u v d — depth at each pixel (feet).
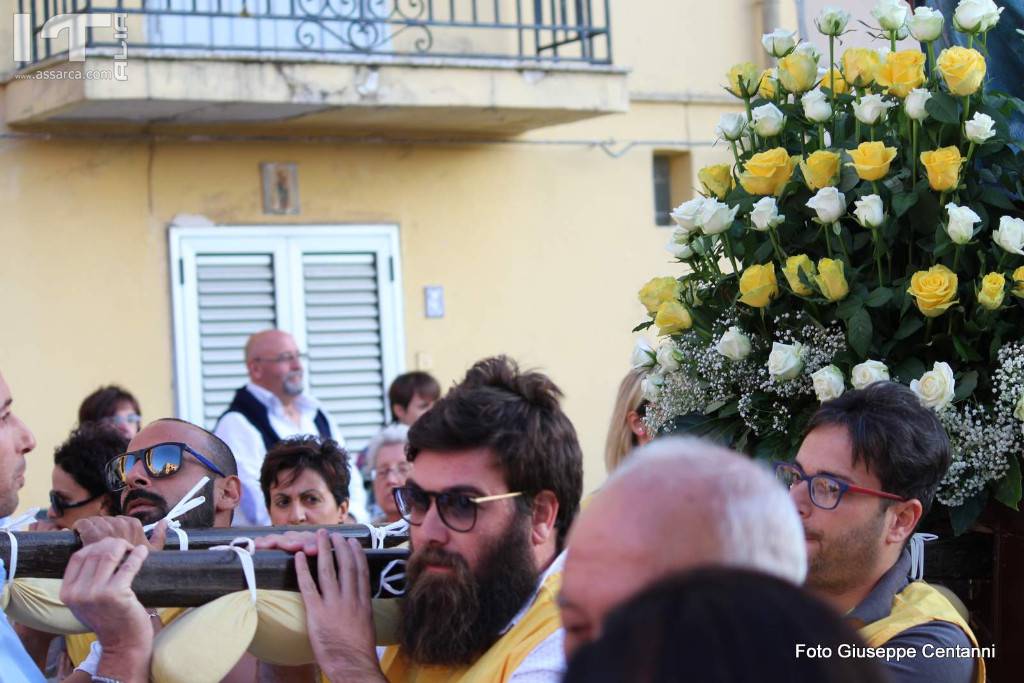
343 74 23.34
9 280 23.54
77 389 23.95
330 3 25.34
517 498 7.13
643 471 4.32
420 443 7.21
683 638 3.29
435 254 26.58
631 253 28.04
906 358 8.59
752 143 9.61
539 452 7.17
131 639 6.89
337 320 25.89
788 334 8.79
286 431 20.01
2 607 7.58
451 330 26.63
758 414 8.77
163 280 24.63
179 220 24.71
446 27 26.58
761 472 4.38
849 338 8.36
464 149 26.86
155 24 24.75
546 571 7.27
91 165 24.14
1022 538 8.43
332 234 25.80
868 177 8.48
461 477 7.07
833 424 7.45
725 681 3.22
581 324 27.61
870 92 9.43
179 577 7.13
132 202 24.43
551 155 27.53
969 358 8.27
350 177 25.95
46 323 23.77
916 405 7.48
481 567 7.06
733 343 8.61
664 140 28.35
